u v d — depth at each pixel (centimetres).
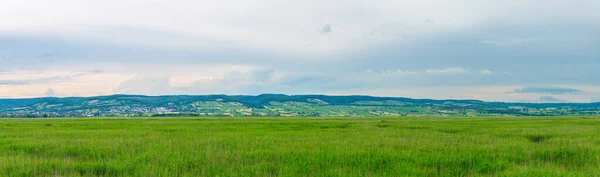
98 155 1861
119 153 1941
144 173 1395
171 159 1667
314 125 5475
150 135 3145
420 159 1680
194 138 2772
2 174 1404
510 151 1967
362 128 4447
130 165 1537
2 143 2473
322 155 1777
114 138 2823
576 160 1703
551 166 1552
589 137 2684
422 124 5794
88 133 3403
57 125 5744
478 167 1538
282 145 2247
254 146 2202
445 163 1611
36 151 2084
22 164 1534
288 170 1463
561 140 2480
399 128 4472
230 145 2270
